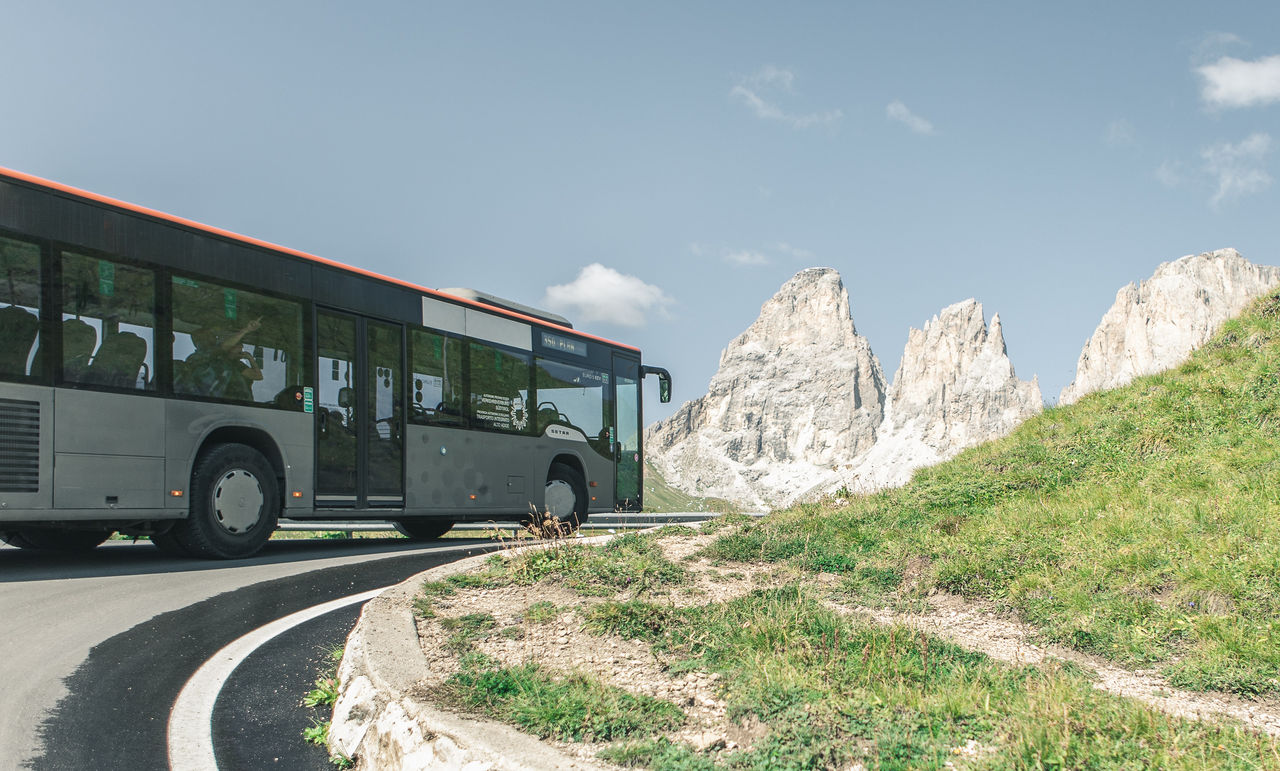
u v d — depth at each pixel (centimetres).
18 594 902
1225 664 643
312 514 1277
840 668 574
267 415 1221
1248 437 1152
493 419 1588
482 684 511
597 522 2481
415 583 828
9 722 534
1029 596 827
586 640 659
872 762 412
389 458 1391
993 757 420
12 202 969
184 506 1115
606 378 1898
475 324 1580
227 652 713
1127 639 712
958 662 615
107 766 479
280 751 514
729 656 599
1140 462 1184
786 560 997
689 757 402
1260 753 446
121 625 784
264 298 1234
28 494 962
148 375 1084
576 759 396
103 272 1048
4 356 952
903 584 909
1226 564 791
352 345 1353
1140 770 412
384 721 479
